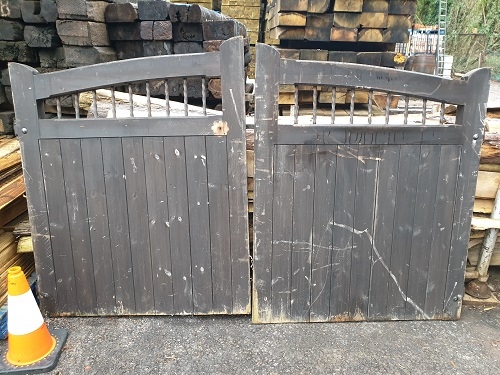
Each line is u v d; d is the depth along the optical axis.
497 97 6.47
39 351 2.09
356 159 2.22
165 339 2.28
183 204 2.29
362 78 2.11
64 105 3.03
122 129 2.19
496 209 2.51
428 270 2.39
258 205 2.27
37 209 2.30
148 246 2.36
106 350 2.19
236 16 7.93
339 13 3.45
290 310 2.43
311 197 2.27
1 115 3.29
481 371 2.04
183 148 2.21
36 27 3.09
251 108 3.48
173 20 3.05
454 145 2.21
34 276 2.65
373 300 2.43
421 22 18.47
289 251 2.35
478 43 16.33
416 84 2.12
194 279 2.41
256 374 2.02
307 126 2.16
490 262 2.76
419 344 2.25
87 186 2.27
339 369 2.06
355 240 2.34
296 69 2.08
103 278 2.41
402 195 2.28
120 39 3.23
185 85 2.15
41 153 2.22
